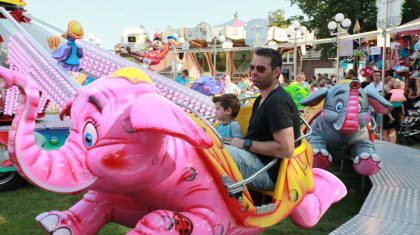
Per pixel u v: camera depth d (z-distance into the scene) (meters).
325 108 5.71
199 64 28.77
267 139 2.78
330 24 13.55
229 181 2.40
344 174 7.00
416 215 3.65
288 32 19.88
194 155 2.34
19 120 1.82
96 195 2.52
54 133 5.39
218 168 2.38
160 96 2.01
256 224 2.64
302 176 3.04
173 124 1.88
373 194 4.35
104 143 1.97
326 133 5.75
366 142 5.67
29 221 4.45
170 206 2.32
